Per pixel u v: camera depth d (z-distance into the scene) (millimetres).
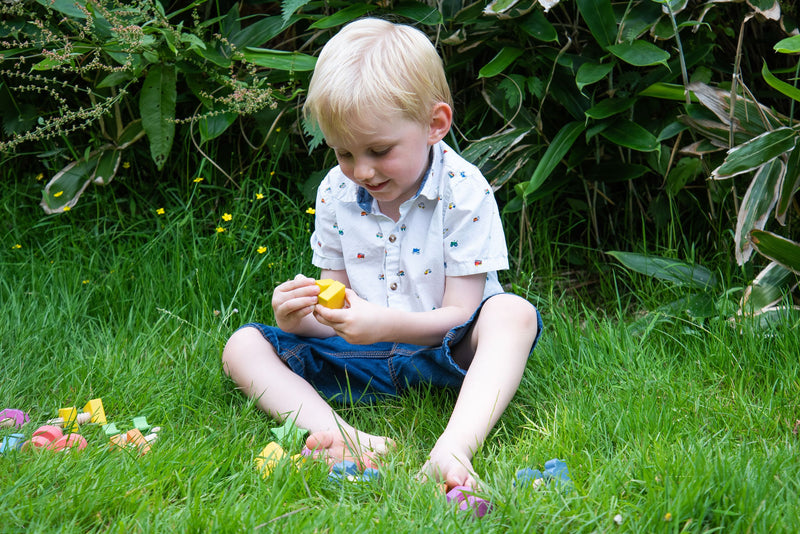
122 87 2512
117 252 2447
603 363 1816
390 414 1674
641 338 1933
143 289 2193
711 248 2316
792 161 1898
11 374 1772
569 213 2480
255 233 2322
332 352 1756
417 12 2236
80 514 1190
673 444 1386
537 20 2197
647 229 2461
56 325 1998
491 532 1144
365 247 1779
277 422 1598
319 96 1536
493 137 2221
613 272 2279
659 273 2104
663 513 1155
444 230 1706
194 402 1678
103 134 2518
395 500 1257
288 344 1694
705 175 2312
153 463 1320
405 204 1715
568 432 1470
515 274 2334
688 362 1837
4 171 2717
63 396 1688
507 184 2396
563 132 2191
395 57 1561
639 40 2111
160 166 2295
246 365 1641
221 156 2578
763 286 1946
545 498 1216
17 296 2143
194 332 2047
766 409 1547
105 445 1397
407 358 1703
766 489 1204
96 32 2281
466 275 1696
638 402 1575
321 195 1828
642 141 2123
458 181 1689
